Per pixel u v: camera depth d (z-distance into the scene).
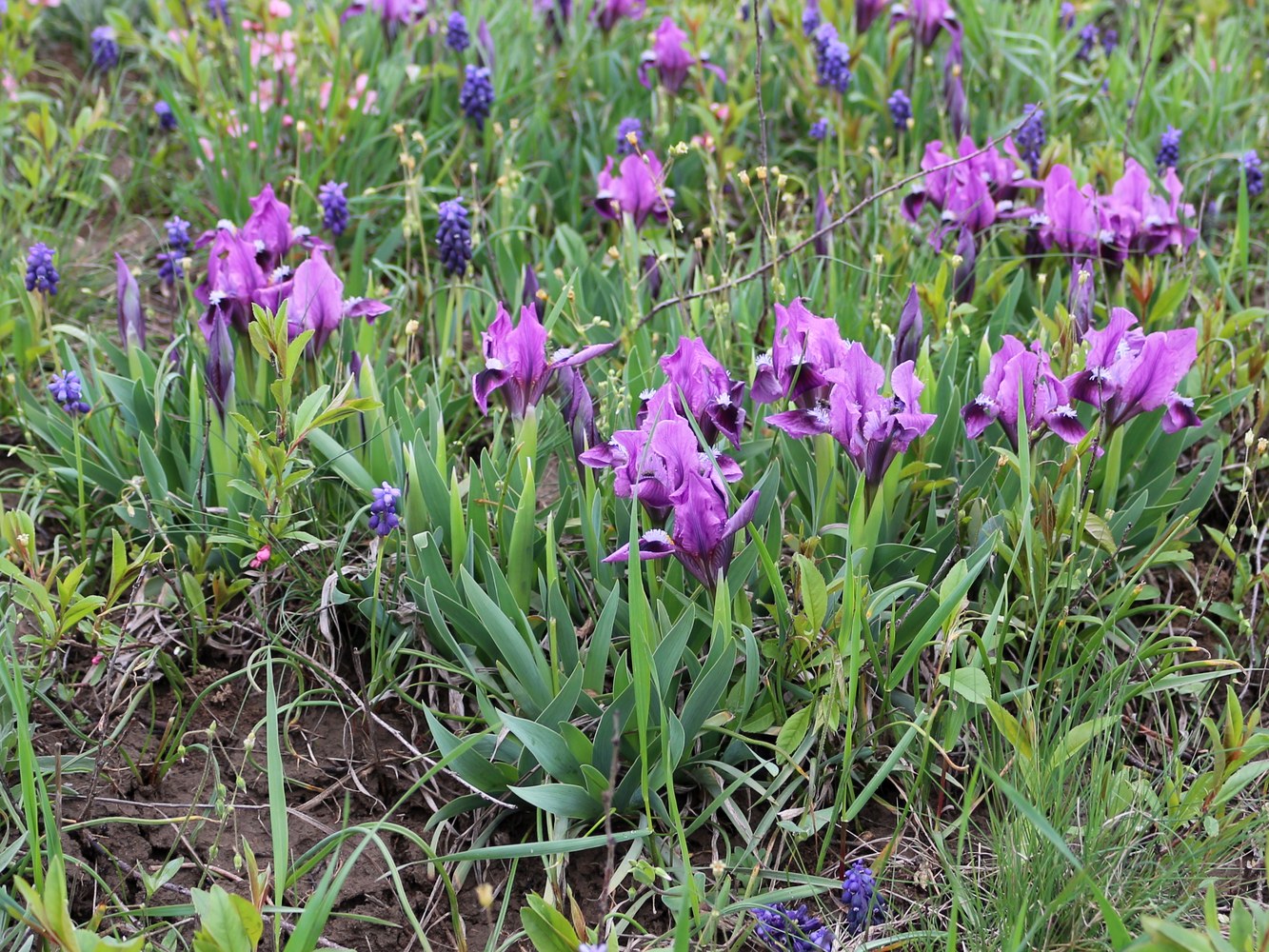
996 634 1.32
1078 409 1.38
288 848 1.27
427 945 1.20
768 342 1.50
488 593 1.32
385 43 1.78
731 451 1.34
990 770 1.20
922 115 1.75
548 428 1.40
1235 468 1.44
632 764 1.25
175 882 1.26
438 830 1.27
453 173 1.69
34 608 1.27
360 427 1.38
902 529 1.36
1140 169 1.48
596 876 1.27
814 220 1.60
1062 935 1.23
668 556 1.30
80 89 1.77
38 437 1.45
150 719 1.32
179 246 1.49
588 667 1.28
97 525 1.39
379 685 1.33
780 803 1.28
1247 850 1.26
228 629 1.36
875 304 1.50
